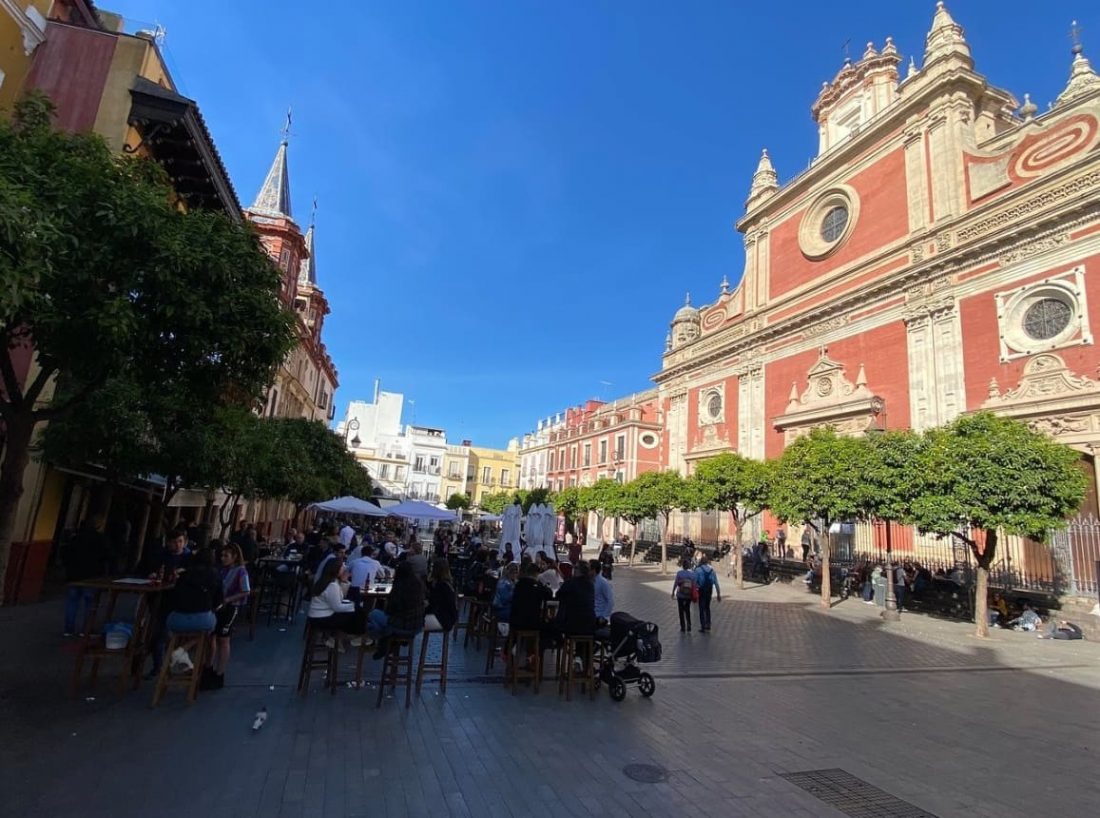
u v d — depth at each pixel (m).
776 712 8.05
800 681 10.02
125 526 14.52
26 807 4.35
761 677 10.16
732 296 37.78
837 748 6.71
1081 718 8.51
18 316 6.36
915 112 26.72
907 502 17.70
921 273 24.62
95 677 7.31
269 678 8.16
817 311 29.66
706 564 15.13
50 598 12.80
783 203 34.53
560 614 8.50
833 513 19.64
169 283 6.52
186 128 13.50
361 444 79.94
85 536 9.87
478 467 88.75
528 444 78.69
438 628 8.09
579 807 4.92
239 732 6.07
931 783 5.85
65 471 13.17
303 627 12.05
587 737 6.61
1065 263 20.22
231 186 15.72
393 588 7.73
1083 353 19.25
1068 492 14.70
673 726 7.19
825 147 35.75
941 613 19.70
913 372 24.62
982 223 23.00
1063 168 20.55
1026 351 20.81
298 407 39.47
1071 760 6.68
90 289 6.31
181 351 7.20
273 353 7.86
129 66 13.13
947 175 24.94
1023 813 5.28
